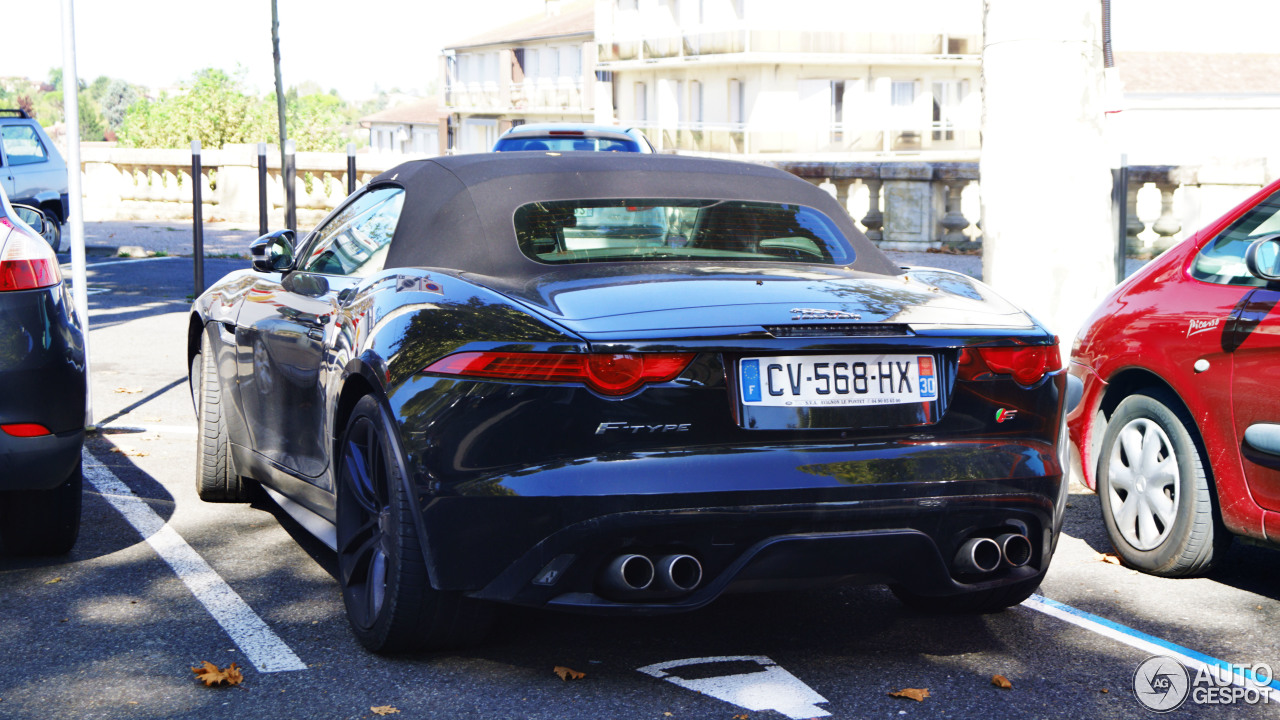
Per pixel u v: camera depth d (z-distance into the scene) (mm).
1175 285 4746
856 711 3398
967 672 3711
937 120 57188
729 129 56219
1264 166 14000
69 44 6973
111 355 9812
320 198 22922
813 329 3330
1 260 4324
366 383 3912
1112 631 4102
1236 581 4688
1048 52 6715
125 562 4754
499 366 3316
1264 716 3398
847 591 4516
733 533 3236
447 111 86750
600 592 3277
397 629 3609
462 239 3965
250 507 5633
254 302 5141
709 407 3260
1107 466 4941
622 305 3420
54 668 3656
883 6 54688
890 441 3396
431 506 3391
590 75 70875
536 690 3520
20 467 4336
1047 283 6832
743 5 54250
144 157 24141
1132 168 14625
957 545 3465
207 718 3309
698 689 3539
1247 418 4305
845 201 18562
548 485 3215
